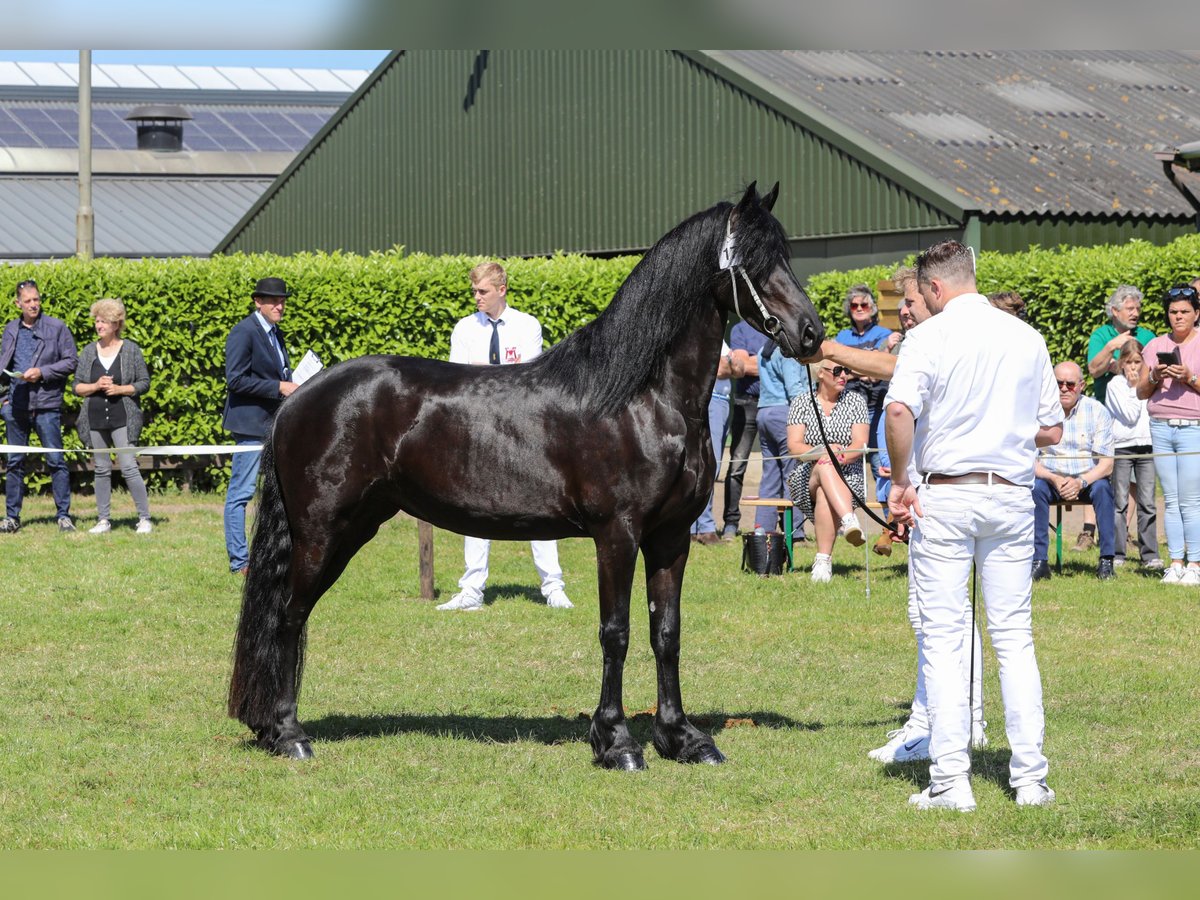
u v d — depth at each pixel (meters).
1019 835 5.90
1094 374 14.27
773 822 6.17
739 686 9.10
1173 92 26.39
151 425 19.20
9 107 41.69
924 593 6.31
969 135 22.64
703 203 24.22
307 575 7.32
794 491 13.66
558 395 7.12
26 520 17.00
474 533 7.31
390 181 30.48
